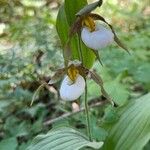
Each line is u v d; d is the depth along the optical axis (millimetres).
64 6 334
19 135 411
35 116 489
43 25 562
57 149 311
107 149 323
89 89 427
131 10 843
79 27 320
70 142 317
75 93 317
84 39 313
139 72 496
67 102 510
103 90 328
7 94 463
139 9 935
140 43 594
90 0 1020
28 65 486
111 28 319
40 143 322
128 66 520
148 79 485
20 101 480
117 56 543
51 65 493
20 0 814
